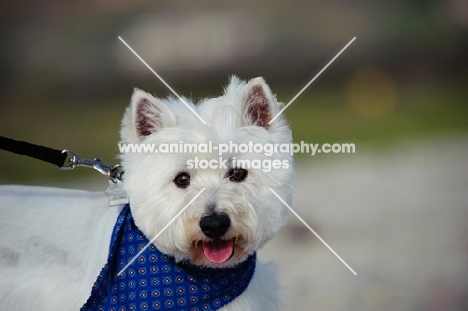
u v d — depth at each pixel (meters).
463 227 9.46
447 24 27.19
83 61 24.45
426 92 24.27
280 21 25.81
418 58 26.36
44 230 5.21
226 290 4.73
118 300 4.63
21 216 5.30
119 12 25.06
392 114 20.50
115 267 4.69
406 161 14.30
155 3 25.12
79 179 12.69
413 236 9.09
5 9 24.64
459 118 19.70
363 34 26.50
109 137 16.80
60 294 5.00
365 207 10.59
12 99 23.08
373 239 8.95
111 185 5.23
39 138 16.84
